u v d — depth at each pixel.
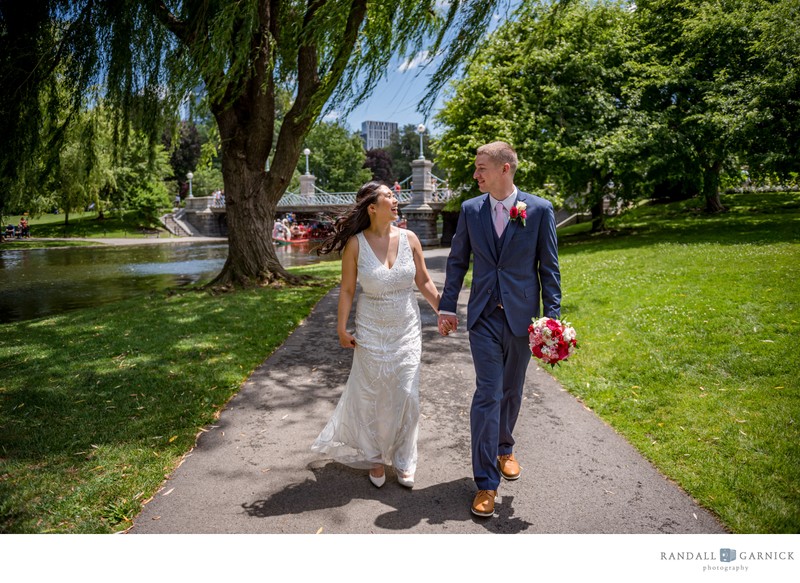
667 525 2.77
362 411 3.19
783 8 12.87
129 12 8.40
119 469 3.33
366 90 9.09
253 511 2.95
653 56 17.28
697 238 13.70
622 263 11.10
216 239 42.12
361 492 3.16
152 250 30.14
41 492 3.05
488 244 3.12
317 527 2.81
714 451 3.43
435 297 3.31
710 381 4.57
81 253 27.95
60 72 8.59
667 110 16.66
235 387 4.92
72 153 19.17
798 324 5.67
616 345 5.80
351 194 45.50
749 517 2.75
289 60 10.90
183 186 69.94
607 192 19.20
